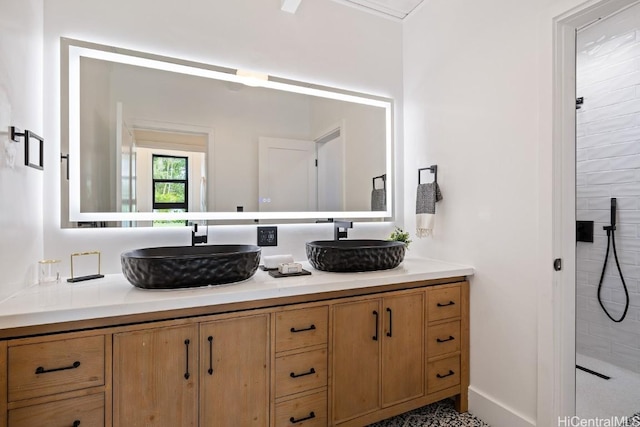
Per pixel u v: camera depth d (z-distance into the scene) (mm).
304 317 1471
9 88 1203
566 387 1518
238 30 1987
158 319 1217
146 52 1764
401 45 2514
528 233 1606
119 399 1159
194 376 1269
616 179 2312
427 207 2129
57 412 1080
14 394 1033
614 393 2020
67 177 1586
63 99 1581
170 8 1823
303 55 2174
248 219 2016
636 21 2211
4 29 1164
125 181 1734
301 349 1464
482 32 1864
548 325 1507
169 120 1851
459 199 2000
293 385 1447
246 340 1357
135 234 1738
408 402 1721
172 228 1827
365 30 2385
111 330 1148
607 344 2357
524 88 1632
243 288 1367
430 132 2238
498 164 1759
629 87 2248
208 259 1346
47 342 1069
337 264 1691
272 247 2066
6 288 1183
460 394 1888
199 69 1887
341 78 2293
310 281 1516
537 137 1566
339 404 1548
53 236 1556
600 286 2395
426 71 2281
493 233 1782
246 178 2039
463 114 1981
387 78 2451
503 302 1723
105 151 1691
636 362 2211
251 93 2061
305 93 2205
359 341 1597
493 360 1771
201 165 1924
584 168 2486
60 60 1581
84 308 1098
